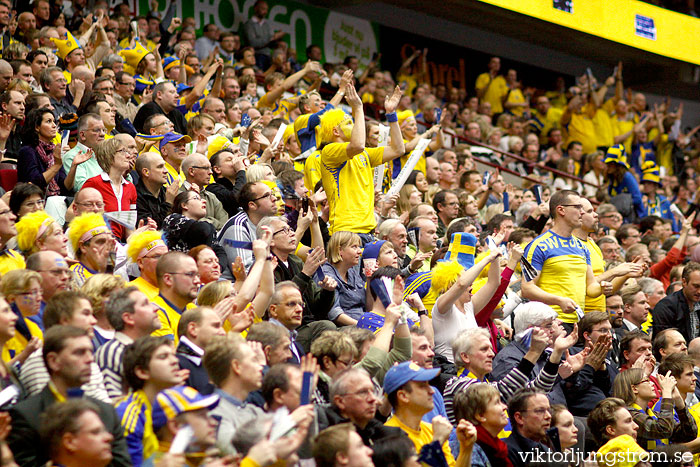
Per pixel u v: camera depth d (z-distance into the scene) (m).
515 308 11.85
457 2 24.23
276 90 18.47
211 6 23.25
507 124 24.97
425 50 25.95
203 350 7.28
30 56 14.84
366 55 26.58
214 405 6.09
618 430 9.37
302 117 14.48
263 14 23.20
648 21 28.36
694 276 13.44
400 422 7.61
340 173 12.19
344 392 7.17
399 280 8.97
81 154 10.92
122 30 19.00
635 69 31.22
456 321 10.02
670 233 19.67
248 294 8.31
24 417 6.04
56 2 19.02
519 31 28.19
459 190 15.63
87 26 17.16
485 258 10.02
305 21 25.27
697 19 29.70
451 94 26.14
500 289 10.61
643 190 24.05
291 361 8.50
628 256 15.77
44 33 15.93
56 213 10.52
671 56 28.94
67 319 6.86
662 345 12.14
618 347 12.20
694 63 29.48
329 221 12.27
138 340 6.57
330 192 12.27
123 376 6.68
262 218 10.56
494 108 26.70
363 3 25.77
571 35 27.02
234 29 23.64
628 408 10.12
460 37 28.28
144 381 6.49
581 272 12.02
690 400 11.38
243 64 21.25
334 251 10.77
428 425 7.88
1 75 13.15
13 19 16.09
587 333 10.93
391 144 12.46
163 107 14.23
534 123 26.25
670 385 10.27
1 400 6.35
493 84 26.81
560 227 12.13
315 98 14.97
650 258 16.41
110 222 10.10
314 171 12.97
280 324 8.66
